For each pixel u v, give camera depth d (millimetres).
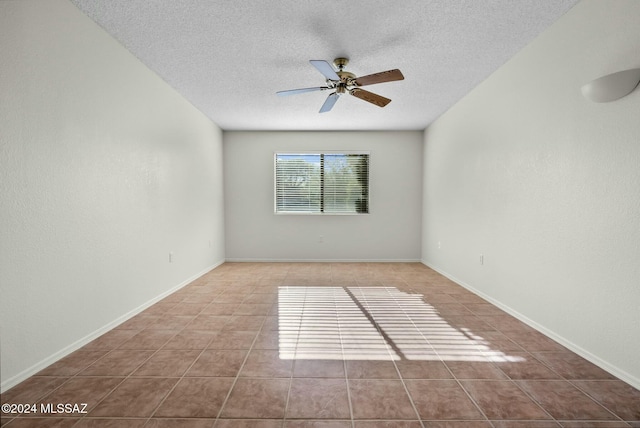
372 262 5801
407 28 2506
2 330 1749
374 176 5820
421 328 2678
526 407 1619
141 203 3123
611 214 1926
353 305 3297
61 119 2133
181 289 3928
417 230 5848
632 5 1798
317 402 1666
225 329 2664
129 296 2924
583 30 2135
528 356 2170
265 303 3371
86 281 2375
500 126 3158
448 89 3777
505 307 3080
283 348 2309
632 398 1687
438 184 4957
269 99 4117
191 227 4332
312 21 2412
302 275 4715
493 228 3297
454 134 4305
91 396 1711
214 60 3053
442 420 1526
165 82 3570
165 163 3600
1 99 1731
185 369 2000
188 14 2326
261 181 5797
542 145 2541
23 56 1854
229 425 1489
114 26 2488
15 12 1803
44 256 2006
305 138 5789
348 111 4633
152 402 1662
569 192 2258
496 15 2334
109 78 2627
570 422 1508
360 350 2273
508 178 3023
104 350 2268
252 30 2537
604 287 1976
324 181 5867
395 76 2672
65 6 2154
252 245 5840
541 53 2557
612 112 1913
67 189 2189
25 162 1874
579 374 1930
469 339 2453
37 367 1949
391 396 1718
